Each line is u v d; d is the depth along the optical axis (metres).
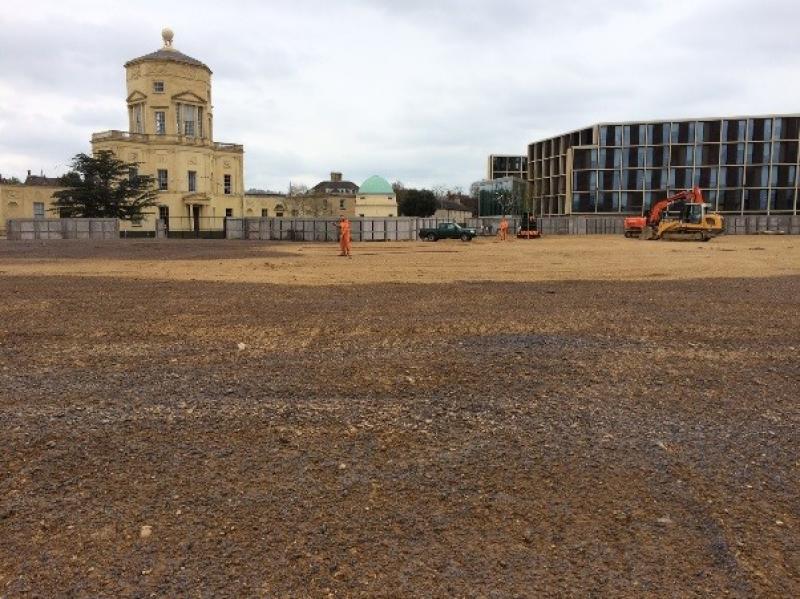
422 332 9.12
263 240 55.91
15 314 10.76
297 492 3.82
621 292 14.23
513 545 3.23
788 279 17.47
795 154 81.81
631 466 4.23
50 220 56.91
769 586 2.89
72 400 5.64
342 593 2.82
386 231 56.34
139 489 3.85
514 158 135.62
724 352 7.79
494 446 4.59
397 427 4.97
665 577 2.95
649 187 88.06
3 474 4.06
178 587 2.86
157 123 74.69
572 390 6.05
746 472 4.14
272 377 6.48
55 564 3.04
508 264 23.50
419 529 3.38
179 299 12.88
